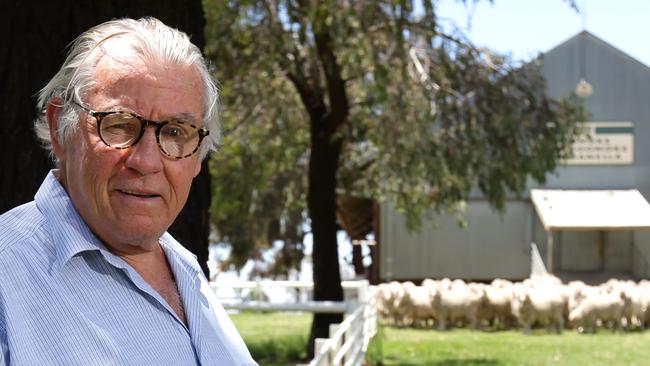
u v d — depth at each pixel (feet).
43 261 6.28
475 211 106.73
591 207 102.99
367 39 40.37
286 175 77.51
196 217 14.28
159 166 6.65
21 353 5.93
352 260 114.21
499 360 47.47
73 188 6.66
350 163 65.46
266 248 108.99
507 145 49.98
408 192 61.77
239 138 54.39
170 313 6.72
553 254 107.24
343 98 46.29
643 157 106.93
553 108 57.93
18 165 13.01
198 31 14.75
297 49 46.01
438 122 51.21
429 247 106.42
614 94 106.93
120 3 13.53
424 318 68.54
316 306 35.32
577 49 106.73
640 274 105.50
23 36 13.14
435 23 41.93
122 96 6.57
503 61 50.08
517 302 64.13
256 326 65.72
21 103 13.07
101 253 6.42
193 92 6.86
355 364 27.91
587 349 53.26
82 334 6.12
